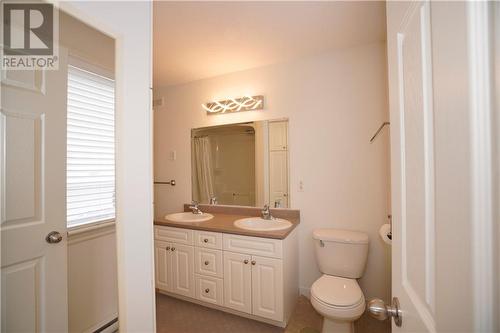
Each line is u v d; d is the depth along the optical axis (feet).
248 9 4.94
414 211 1.78
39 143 3.30
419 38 1.64
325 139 6.98
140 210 2.64
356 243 5.88
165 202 9.43
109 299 4.20
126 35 2.54
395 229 2.26
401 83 2.07
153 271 2.77
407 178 1.94
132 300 2.53
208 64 7.57
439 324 1.30
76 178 3.72
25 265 3.24
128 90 2.55
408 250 1.93
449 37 1.18
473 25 1.00
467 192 1.02
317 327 5.84
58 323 3.59
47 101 3.32
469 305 1.01
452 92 1.15
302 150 7.25
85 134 3.74
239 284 6.16
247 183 8.04
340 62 6.78
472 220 1.00
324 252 6.17
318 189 7.06
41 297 3.41
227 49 6.64
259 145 7.85
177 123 9.21
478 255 0.98
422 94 1.60
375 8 4.94
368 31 5.86
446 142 1.21
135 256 2.58
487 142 0.97
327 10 5.01
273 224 6.88
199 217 7.82
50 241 3.48
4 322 3.06
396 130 2.20
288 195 7.43
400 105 2.09
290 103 7.41
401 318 2.05
